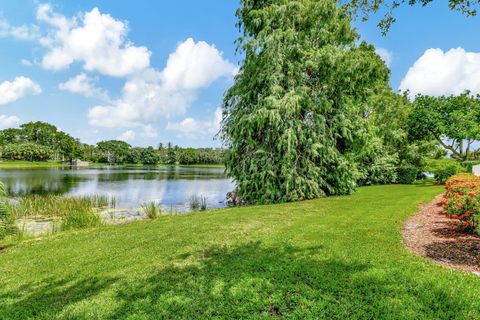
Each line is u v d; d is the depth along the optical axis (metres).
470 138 23.78
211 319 3.40
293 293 3.84
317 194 14.34
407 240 5.94
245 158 15.30
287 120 14.08
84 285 4.61
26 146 84.94
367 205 10.55
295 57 14.48
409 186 19.64
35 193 22.69
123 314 3.61
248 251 5.71
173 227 8.54
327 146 14.71
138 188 27.53
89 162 110.94
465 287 3.67
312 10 14.17
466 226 6.23
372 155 21.53
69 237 8.30
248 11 15.51
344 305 3.48
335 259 4.89
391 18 5.82
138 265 5.34
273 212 10.10
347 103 15.88
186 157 113.62
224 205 17.91
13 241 8.39
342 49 14.70
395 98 26.14
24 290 4.58
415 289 3.70
